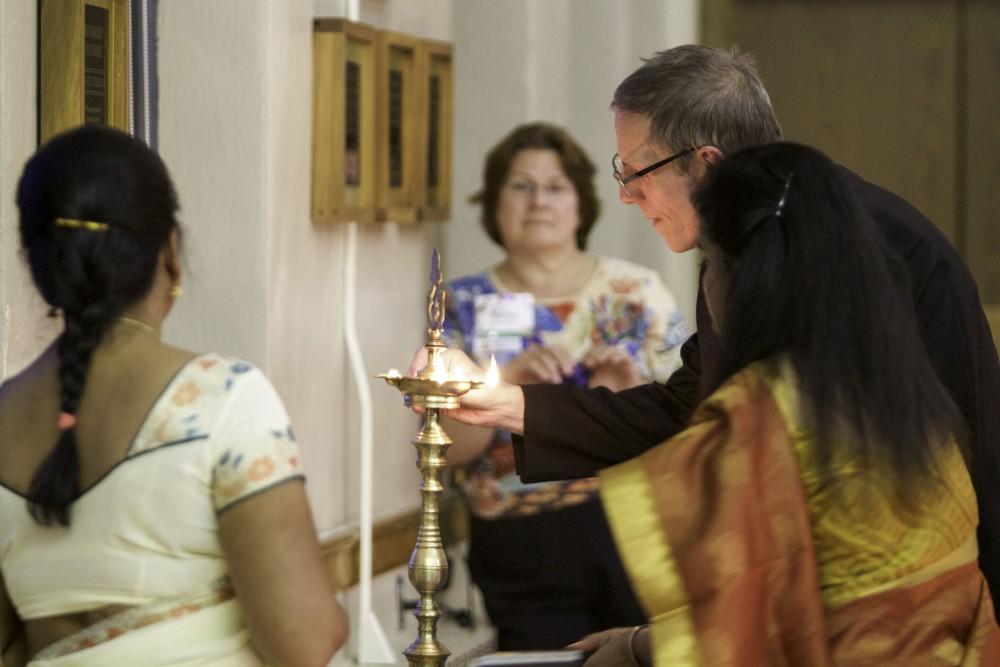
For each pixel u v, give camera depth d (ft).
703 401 9.36
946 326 10.97
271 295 16.47
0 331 13.21
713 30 28.22
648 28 25.72
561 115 25.12
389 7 19.56
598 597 17.38
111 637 8.50
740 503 8.76
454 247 23.48
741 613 8.64
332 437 18.20
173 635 8.50
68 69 13.66
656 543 8.80
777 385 8.99
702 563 8.70
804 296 9.11
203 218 16.49
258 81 16.31
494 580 17.47
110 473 8.48
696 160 11.41
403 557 20.20
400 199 19.71
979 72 28.68
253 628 8.54
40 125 13.65
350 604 18.52
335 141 17.47
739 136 11.38
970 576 9.24
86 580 8.50
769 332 9.12
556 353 17.95
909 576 8.96
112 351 8.62
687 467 8.93
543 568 17.24
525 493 17.33
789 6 28.81
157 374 8.61
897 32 28.73
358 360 18.16
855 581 8.92
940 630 9.01
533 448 12.25
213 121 16.43
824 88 28.89
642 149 11.55
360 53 18.29
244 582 8.49
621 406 12.29
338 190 17.56
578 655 10.14
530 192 18.86
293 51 16.89
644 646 9.76
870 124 28.86
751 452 8.85
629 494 8.89
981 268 28.84
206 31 16.42
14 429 8.75
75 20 13.66
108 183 8.55
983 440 11.09
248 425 8.56
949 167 28.81
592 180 19.24
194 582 8.56
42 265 8.58
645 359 18.75
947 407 9.27
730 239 9.36
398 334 20.22
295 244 17.07
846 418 8.87
